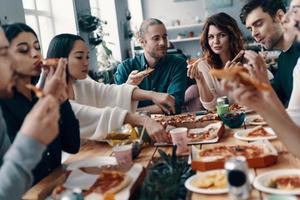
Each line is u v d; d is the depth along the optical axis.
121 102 2.33
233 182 1.08
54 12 4.57
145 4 8.09
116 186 1.25
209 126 2.05
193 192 1.21
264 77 1.60
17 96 1.62
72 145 1.83
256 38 2.34
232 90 1.21
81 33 4.74
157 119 2.27
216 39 2.88
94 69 4.93
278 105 1.39
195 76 2.89
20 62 1.58
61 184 1.33
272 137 1.73
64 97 1.45
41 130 1.07
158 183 1.21
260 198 1.12
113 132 1.96
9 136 1.57
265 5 2.22
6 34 1.54
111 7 6.14
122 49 6.45
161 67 3.17
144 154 1.72
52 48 2.15
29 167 1.07
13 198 1.05
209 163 1.35
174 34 8.11
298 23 1.42
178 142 1.68
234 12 7.73
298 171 1.27
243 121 2.08
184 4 7.96
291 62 2.45
